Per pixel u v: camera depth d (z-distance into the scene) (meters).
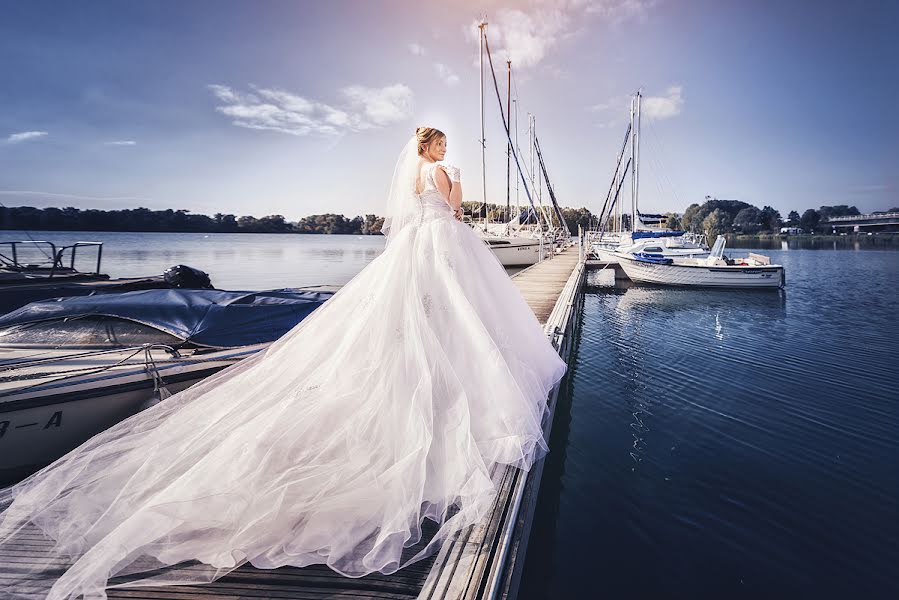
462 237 2.93
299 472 1.99
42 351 4.09
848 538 3.43
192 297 4.86
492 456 2.33
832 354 8.97
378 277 2.67
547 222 33.16
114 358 4.02
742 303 15.68
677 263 19.64
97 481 2.11
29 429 3.40
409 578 1.83
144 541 1.75
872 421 5.67
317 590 1.77
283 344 2.74
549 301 9.66
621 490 4.11
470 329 2.57
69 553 1.88
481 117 22.36
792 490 4.10
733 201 108.12
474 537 1.98
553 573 3.04
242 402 2.38
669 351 9.38
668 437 5.24
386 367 2.32
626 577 3.01
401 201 3.02
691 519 3.66
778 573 3.06
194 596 1.73
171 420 2.36
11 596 1.69
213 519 1.85
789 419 5.75
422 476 2.00
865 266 30.44
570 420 5.79
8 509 2.00
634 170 29.69
